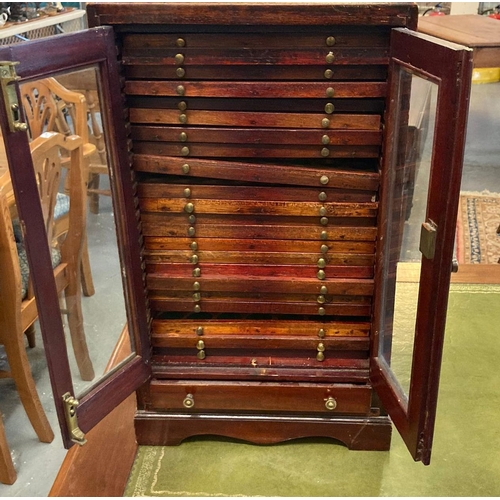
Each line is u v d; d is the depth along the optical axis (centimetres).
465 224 334
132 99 145
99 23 134
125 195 147
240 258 158
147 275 160
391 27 132
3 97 109
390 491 160
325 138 144
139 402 172
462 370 209
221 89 140
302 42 136
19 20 370
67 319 149
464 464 169
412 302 138
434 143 115
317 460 171
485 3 556
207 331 167
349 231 153
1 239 167
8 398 228
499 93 572
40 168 131
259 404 168
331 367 167
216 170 148
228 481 164
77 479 165
